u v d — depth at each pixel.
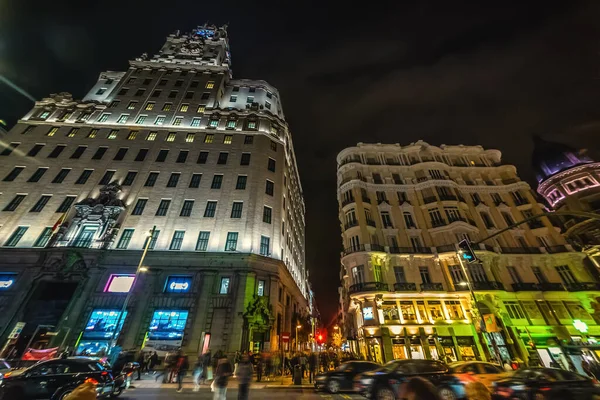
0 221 27.41
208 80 45.97
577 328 25.77
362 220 32.00
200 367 14.48
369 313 26.78
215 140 36.69
